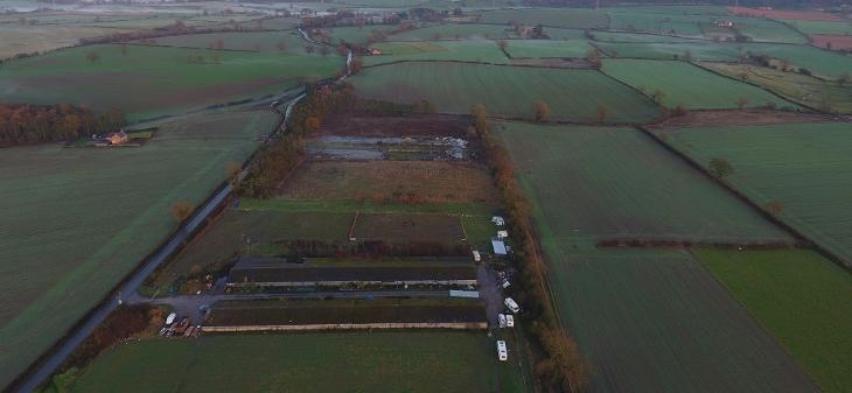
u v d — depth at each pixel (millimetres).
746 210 121062
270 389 70938
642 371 73750
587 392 69938
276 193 128000
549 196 127250
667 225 113750
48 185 128875
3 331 81188
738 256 101938
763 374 73375
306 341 79438
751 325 82875
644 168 144750
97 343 78562
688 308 86812
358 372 74000
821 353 77125
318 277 93375
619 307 86875
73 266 97625
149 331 81750
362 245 104500
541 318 82625
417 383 72438
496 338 81125
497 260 101688
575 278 94562
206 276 95562
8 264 97438
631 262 99688
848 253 103062
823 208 121500
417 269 95625
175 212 110562
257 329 81312
